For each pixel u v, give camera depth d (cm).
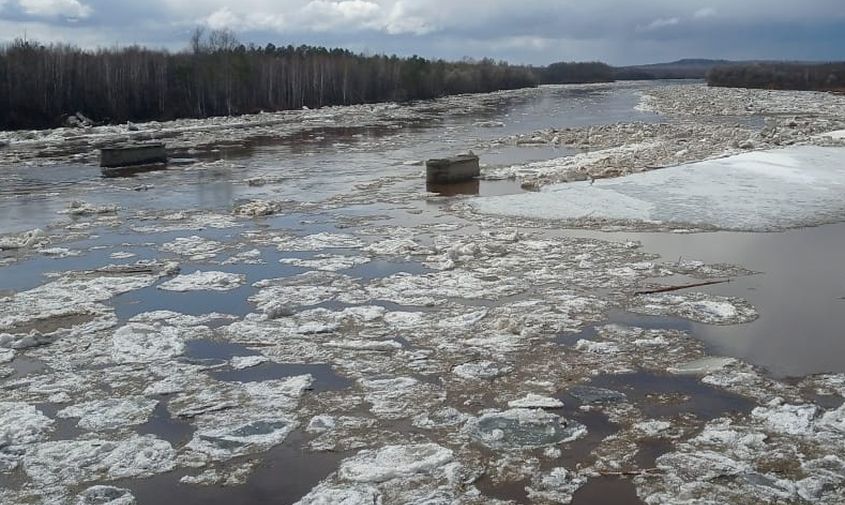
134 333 1066
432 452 720
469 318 1107
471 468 695
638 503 631
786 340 991
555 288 1257
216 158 3444
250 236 1734
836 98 7125
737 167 2384
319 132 4812
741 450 711
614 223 1756
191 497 655
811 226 1680
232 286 1312
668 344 991
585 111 6581
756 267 1351
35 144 4316
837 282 1247
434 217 1908
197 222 1925
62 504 648
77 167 3222
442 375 912
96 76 5938
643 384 870
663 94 8862
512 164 2903
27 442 759
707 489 647
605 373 904
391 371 927
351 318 1123
